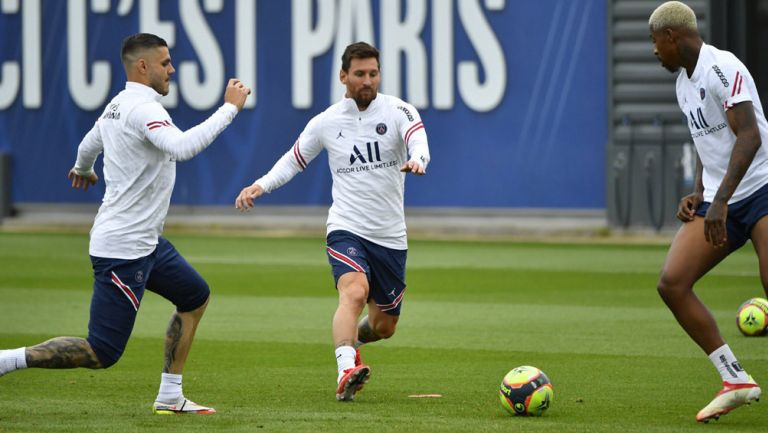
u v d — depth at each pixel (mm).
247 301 46469
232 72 82250
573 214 78188
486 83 78688
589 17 77125
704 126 23516
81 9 84438
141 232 23703
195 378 30016
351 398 26297
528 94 78312
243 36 82000
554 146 78188
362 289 26266
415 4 79062
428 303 45719
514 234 78875
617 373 30469
